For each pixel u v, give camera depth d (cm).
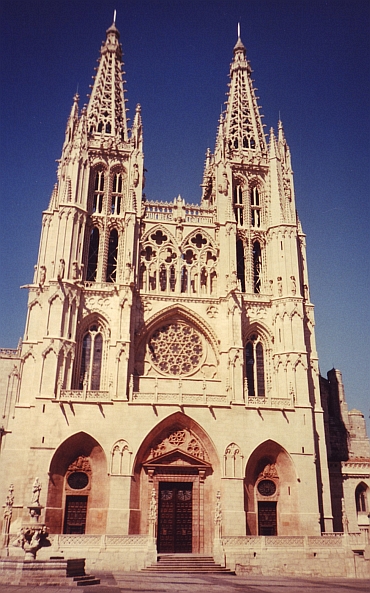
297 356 6462
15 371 7119
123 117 8169
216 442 5862
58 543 4662
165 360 6594
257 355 6762
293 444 5997
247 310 6862
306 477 5891
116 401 5850
